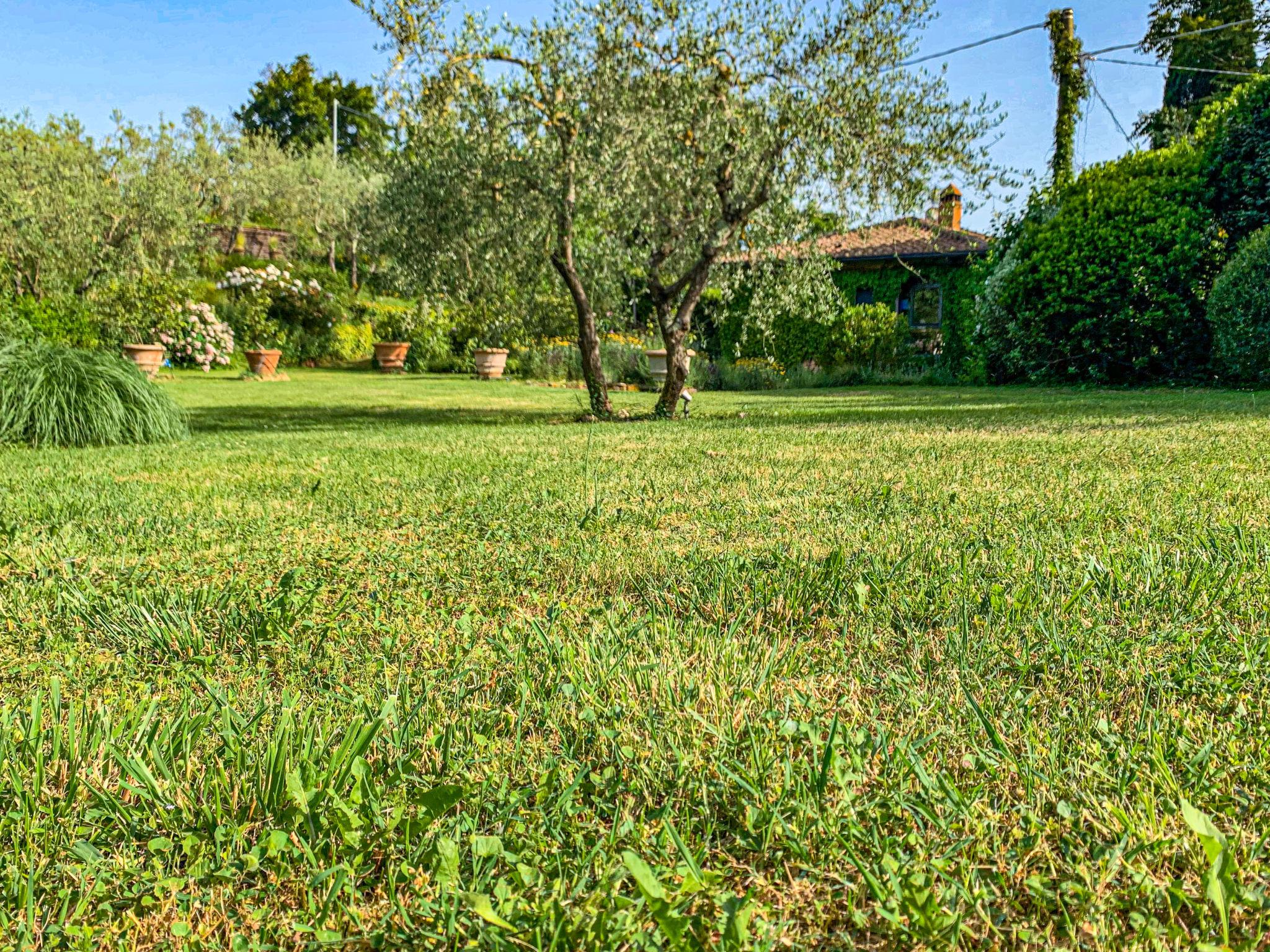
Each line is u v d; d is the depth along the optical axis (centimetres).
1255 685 159
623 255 980
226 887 110
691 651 188
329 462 532
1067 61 1631
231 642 206
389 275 1026
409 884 110
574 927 97
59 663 191
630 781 132
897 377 1831
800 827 117
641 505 355
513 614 218
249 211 3431
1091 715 149
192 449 639
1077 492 353
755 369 1841
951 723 149
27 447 679
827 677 171
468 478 444
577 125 862
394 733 148
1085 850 110
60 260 1855
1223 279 1150
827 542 279
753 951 94
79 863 116
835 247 2111
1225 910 91
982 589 219
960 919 96
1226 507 314
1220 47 2675
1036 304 1374
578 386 1786
